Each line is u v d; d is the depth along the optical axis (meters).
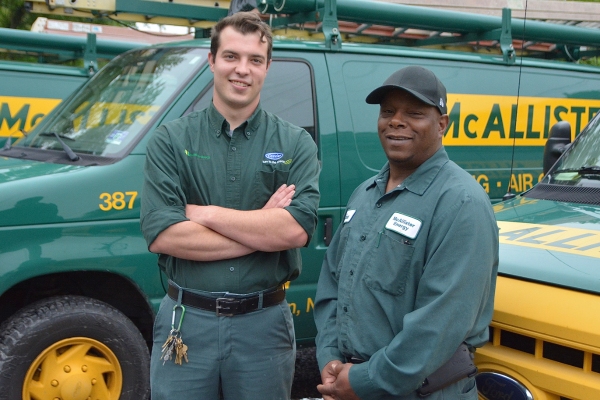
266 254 2.84
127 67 4.69
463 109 5.15
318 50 4.67
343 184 4.52
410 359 2.15
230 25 2.81
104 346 3.74
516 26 5.61
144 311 4.02
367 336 2.32
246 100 2.82
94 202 3.72
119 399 3.78
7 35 7.32
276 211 2.79
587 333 2.39
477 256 2.17
